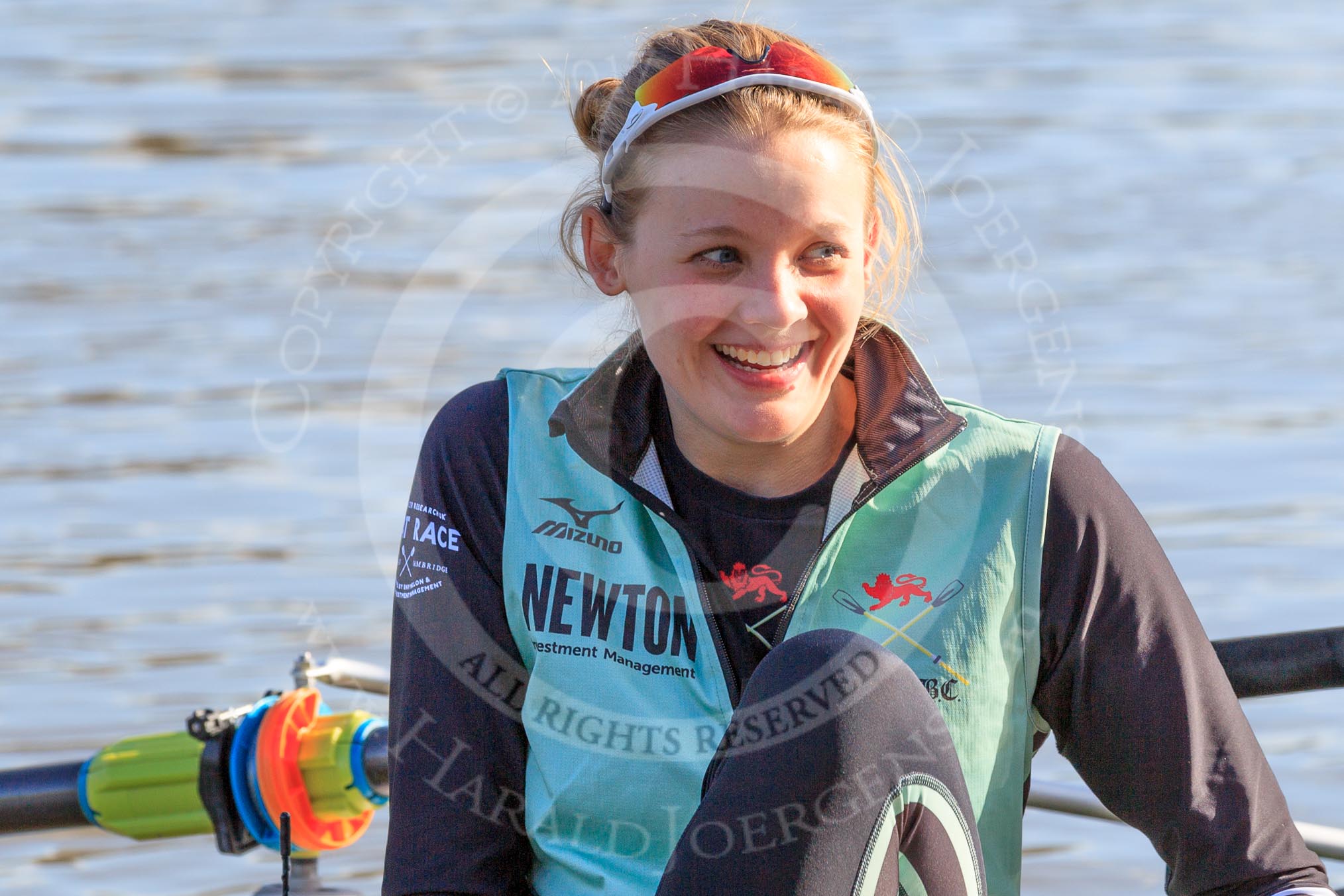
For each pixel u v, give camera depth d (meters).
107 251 26.69
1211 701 6.53
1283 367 23.19
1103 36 44.12
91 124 31.77
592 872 6.73
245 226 27.14
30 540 17.81
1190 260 27.97
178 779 8.54
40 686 14.73
